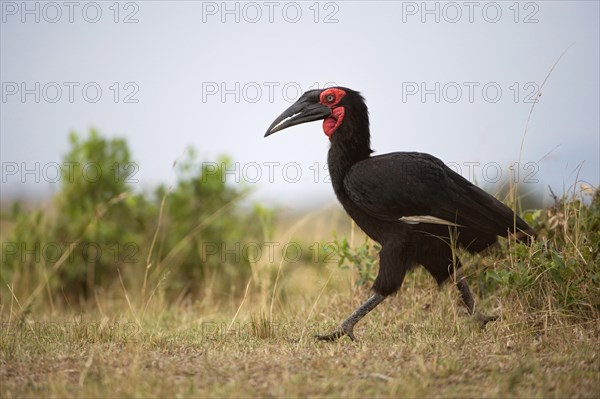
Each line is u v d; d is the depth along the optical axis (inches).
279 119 566.9
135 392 381.7
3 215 856.9
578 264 553.3
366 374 412.5
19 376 418.6
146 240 854.5
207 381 406.9
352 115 558.6
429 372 412.2
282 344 504.7
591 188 617.9
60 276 827.4
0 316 652.1
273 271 810.2
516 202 652.1
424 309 611.5
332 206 759.7
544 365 428.5
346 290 682.2
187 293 834.8
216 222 854.5
